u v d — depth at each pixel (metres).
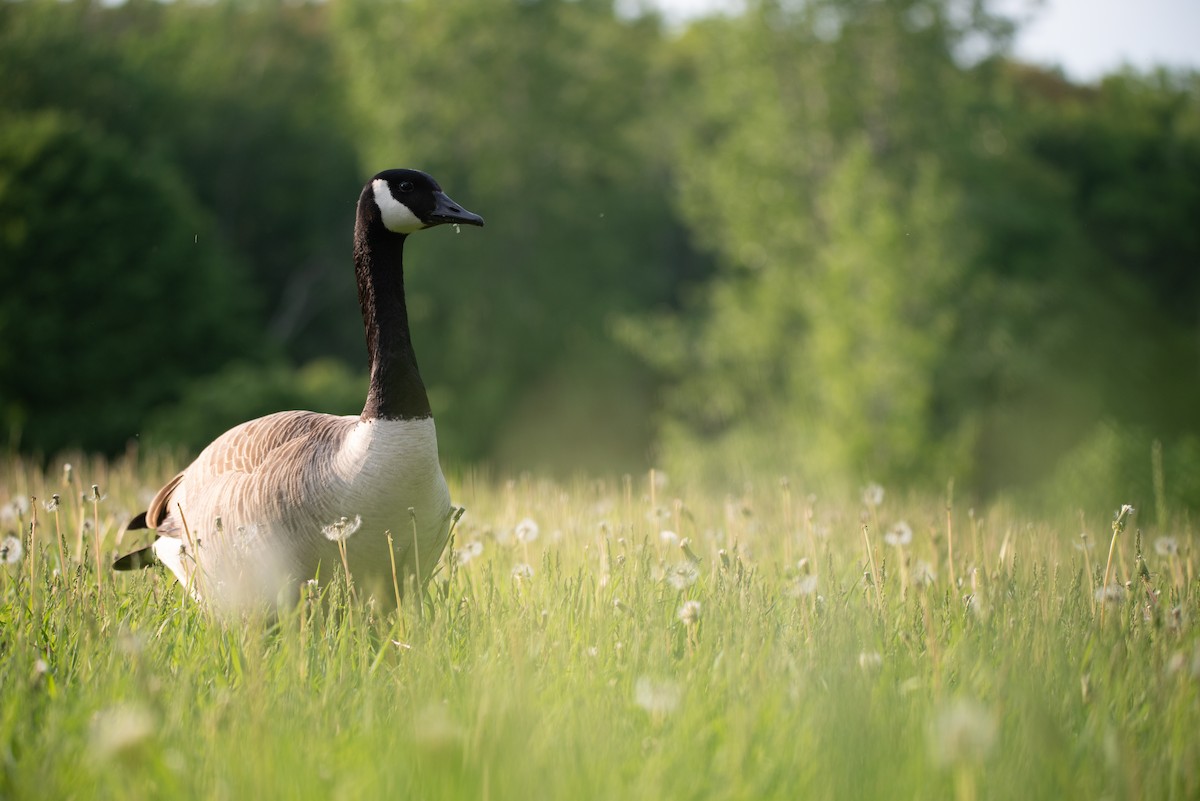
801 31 30.17
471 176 39.00
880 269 26.67
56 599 4.99
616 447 39.78
